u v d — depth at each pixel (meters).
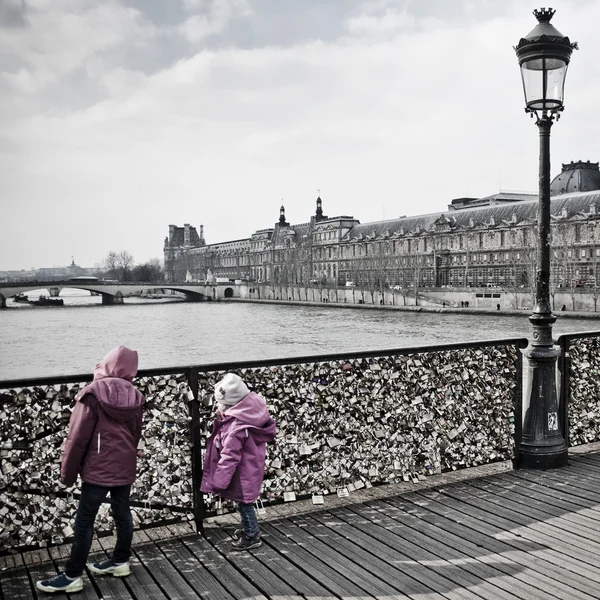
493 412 8.73
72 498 6.20
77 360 55.38
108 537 6.66
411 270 146.50
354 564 5.95
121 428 5.43
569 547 6.25
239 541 6.29
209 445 6.30
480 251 133.00
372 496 7.76
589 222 107.19
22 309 134.75
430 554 6.13
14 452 6.01
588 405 9.88
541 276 9.03
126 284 155.62
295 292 163.12
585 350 9.80
